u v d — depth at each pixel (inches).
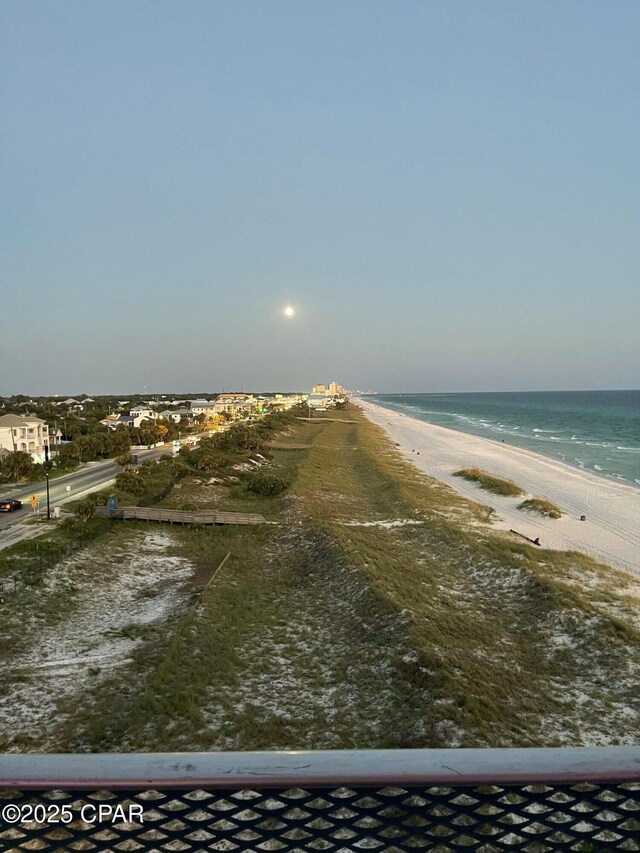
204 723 512.7
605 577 957.8
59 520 1167.6
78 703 545.6
